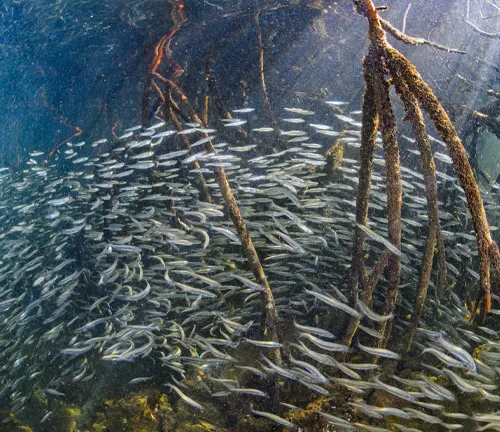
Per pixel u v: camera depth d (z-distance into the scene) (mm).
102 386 895
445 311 809
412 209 1091
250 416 727
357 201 675
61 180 1299
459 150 488
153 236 1042
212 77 1355
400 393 565
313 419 662
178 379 840
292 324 884
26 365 981
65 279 958
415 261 958
